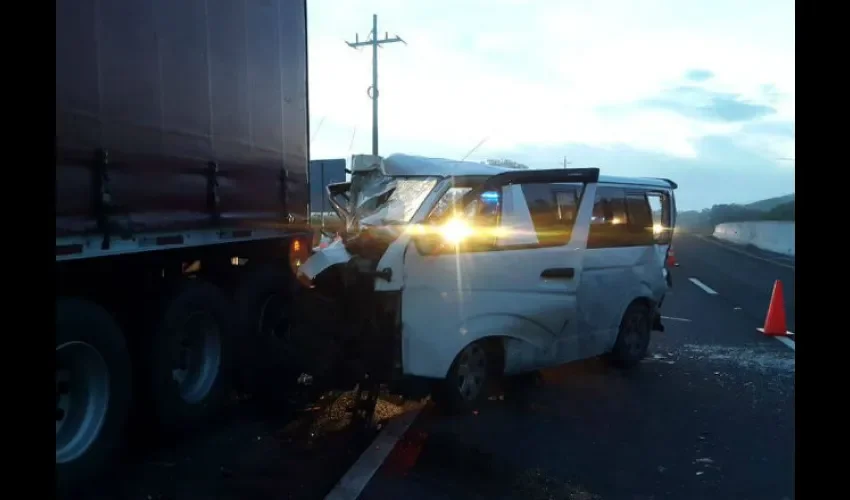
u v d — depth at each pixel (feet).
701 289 51.98
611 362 25.68
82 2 13.74
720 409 20.90
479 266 19.40
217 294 19.16
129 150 15.16
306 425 18.79
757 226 122.21
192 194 17.75
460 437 17.94
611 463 16.42
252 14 20.95
